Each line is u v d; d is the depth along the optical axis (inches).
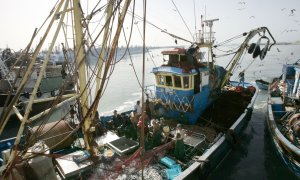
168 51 573.3
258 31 608.1
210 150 402.6
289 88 713.0
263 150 538.0
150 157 387.2
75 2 277.0
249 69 2197.3
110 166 361.7
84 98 323.0
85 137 348.2
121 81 1804.9
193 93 537.3
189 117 526.6
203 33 642.8
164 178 344.5
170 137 436.8
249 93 759.1
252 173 448.1
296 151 394.0
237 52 666.8
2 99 727.1
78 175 336.2
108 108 1046.4
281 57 3250.5
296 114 481.7
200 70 550.0
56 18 228.4
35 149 268.1
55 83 843.4
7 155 280.7
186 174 329.1
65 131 394.3
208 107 605.0
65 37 297.0
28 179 239.9
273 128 498.3
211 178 422.0
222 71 722.8
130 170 361.1
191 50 571.5
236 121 534.9
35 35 224.8
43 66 216.7
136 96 1259.8
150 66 3206.2
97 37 229.8
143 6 192.5
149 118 546.9
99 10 263.9
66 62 312.0
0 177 226.1
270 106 624.1
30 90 801.6
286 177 438.0
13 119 749.9
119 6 243.0
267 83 1224.8
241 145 535.8
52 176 253.8
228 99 648.4
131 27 252.2
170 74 536.7
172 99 556.1
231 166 468.8
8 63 915.4
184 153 389.4
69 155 348.8
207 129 501.0
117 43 245.0
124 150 387.2
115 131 502.0
